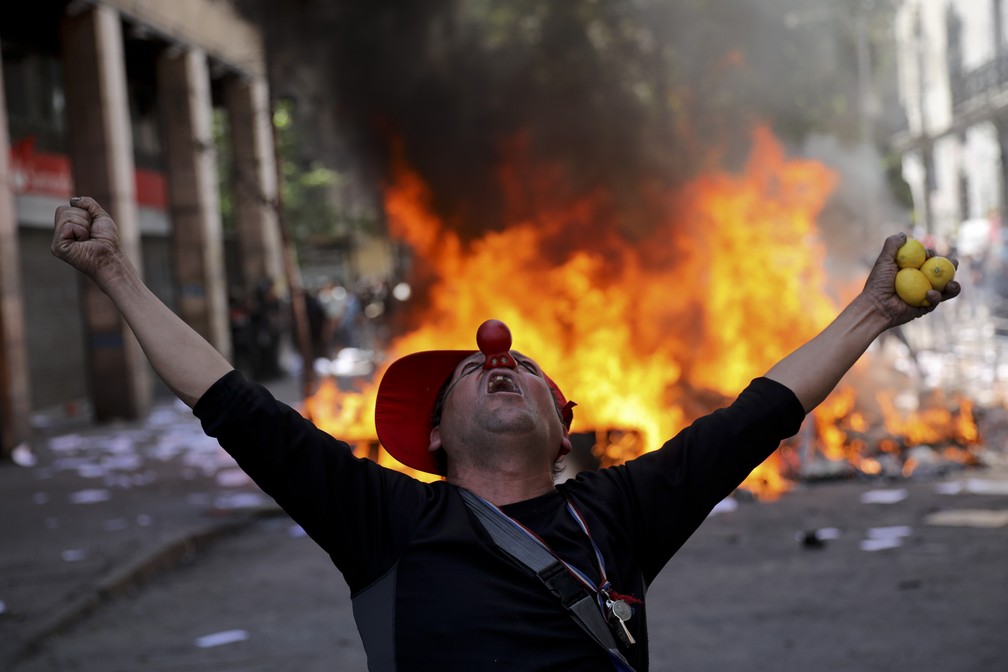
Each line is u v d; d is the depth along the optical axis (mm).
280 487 2043
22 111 19906
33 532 9586
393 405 2344
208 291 21578
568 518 2098
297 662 5945
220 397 2041
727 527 9102
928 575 7168
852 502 9766
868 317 2268
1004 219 34750
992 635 5828
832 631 6094
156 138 25859
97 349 18453
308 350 15477
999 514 8875
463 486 2152
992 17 33875
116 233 2146
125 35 19625
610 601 1986
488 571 2000
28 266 19688
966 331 20406
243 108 24359
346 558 2051
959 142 39031
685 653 5840
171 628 6812
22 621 6777
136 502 10984
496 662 1921
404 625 1970
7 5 17641
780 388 2205
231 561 8781
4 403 14266
